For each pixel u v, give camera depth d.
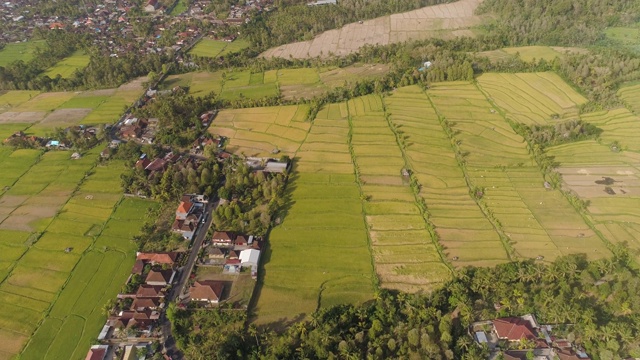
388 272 130.50
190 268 133.50
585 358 104.81
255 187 165.88
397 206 155.50
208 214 156.12
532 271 122.19
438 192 162.12
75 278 132.25
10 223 153.88
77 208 160.50
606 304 117.69
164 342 113.06
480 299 117.81
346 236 143.62
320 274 130.62
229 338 108.31
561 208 153.38
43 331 116.88
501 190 162.50
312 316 113.19
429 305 115.94
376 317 113.31
